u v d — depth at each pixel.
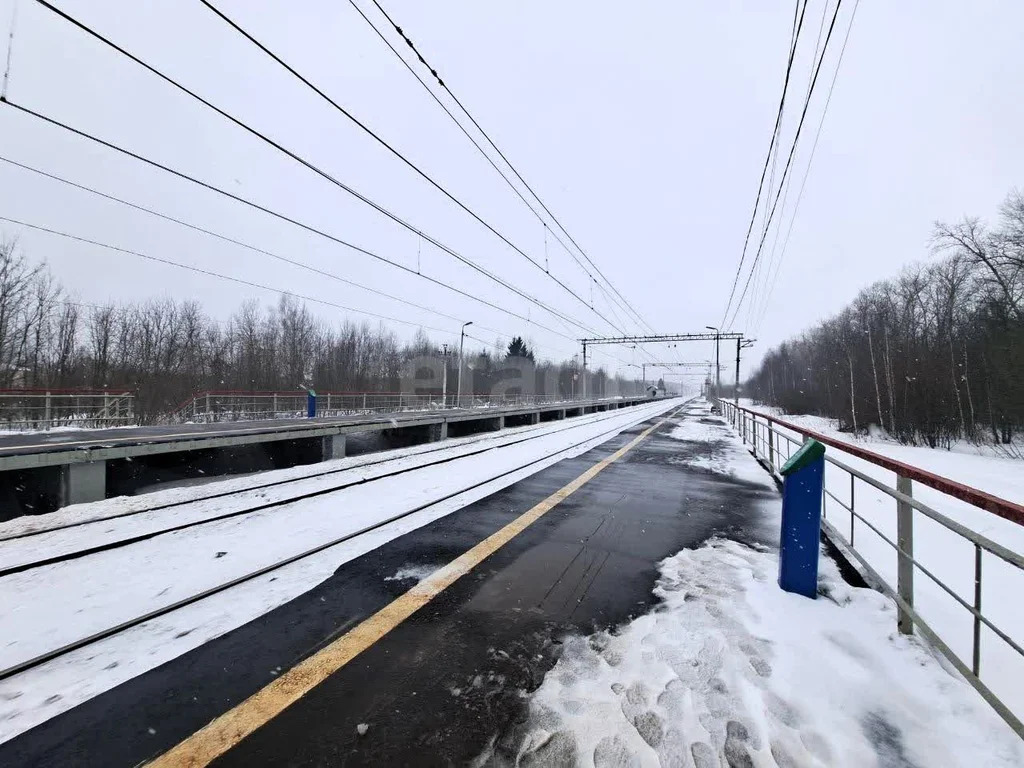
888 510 7.04
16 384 23.53
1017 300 22.47
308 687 2.05
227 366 33.53
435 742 1.73
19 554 3.93
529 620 2.64
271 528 4.52
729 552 3.79
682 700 1.95
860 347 32.34
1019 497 11.04
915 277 31.22
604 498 5.64
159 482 8.98
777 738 1.73
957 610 3.23
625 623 2.61
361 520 4.73
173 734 1.78
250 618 2.69
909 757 1.63
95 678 2.13
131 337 29.48
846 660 2.22
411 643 2.41
